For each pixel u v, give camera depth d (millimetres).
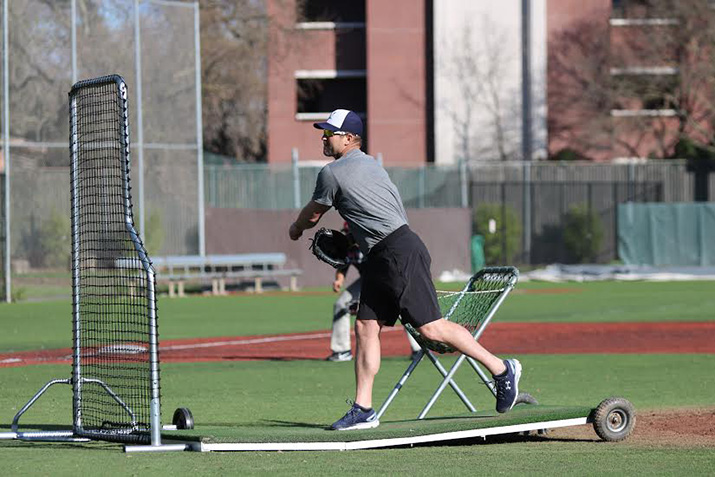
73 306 22297
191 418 21141
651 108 119500
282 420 24391
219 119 117438
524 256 99562
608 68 114938
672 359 37688
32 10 68062
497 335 46656
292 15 115125
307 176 90312
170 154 73250
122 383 27984
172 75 73062
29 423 24156
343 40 120688
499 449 19891
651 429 22844
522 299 68750
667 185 101750
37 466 17703
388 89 118000
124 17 70875
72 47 68812
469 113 115500
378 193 20203
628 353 39688
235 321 54500
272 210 82250
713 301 66500
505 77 115500
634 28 116312
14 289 68875
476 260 88688
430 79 118000
